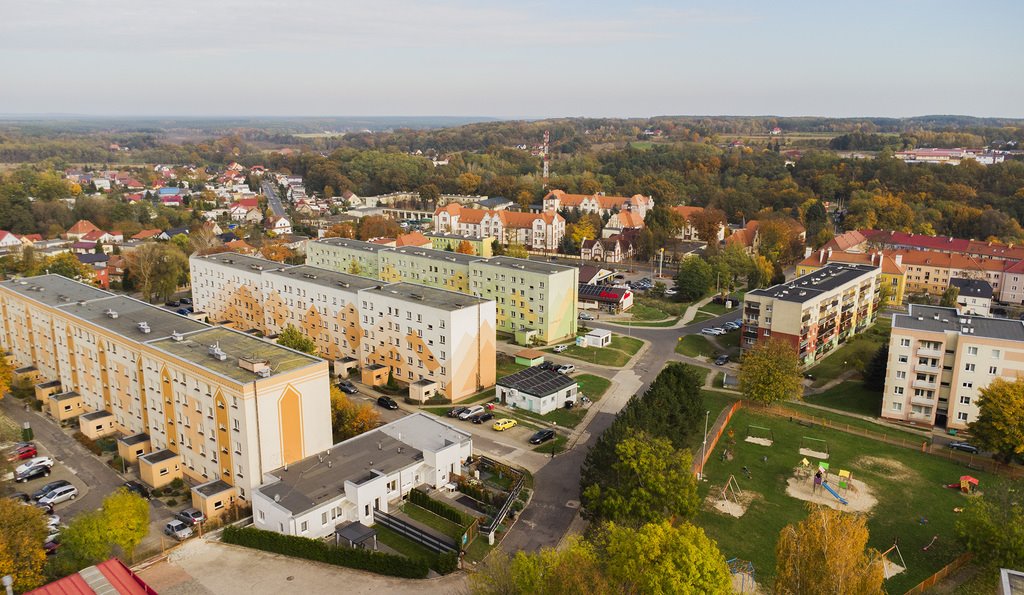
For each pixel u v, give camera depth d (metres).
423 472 85.81
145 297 181.62
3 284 126.81
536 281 147.38
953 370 108.56
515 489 83.88
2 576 58.16
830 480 91.25
